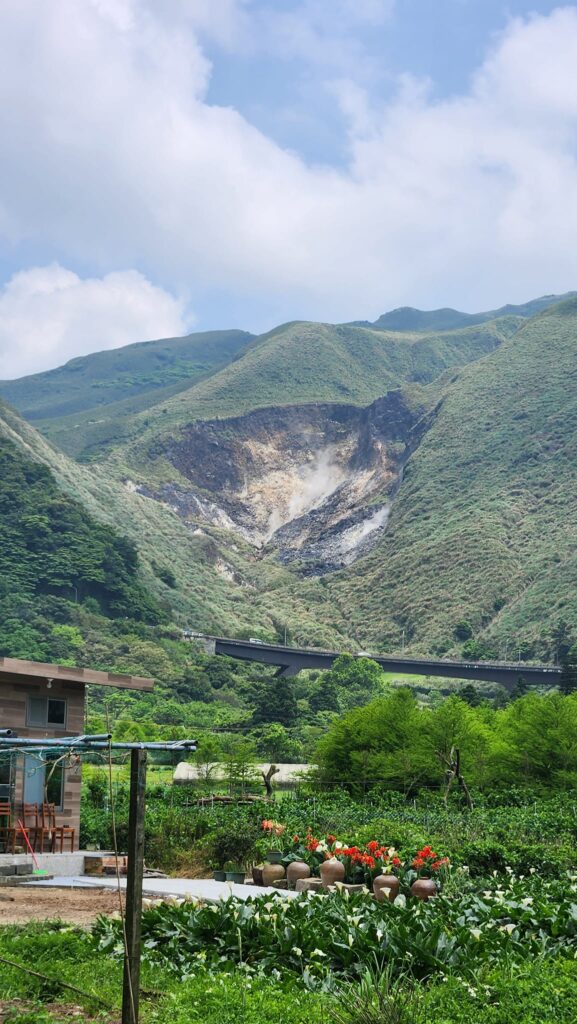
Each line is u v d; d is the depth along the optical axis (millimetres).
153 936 16250
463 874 23812
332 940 15094
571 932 16953
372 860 23484
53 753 31406
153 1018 12125
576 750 66062
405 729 68625
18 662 30906
